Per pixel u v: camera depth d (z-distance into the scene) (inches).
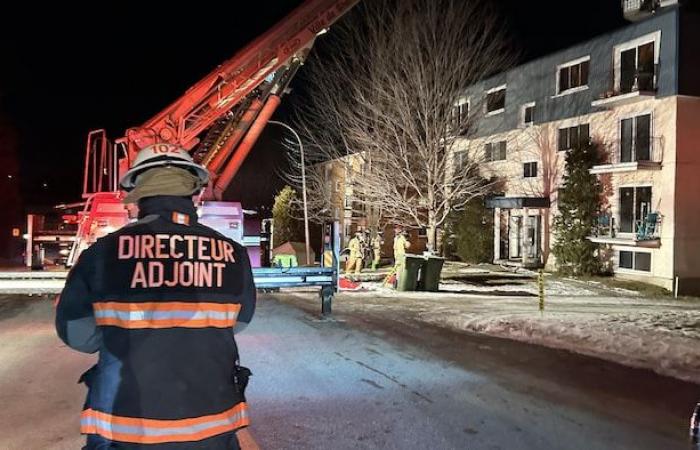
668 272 917.8
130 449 87.6
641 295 834.2
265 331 455.5
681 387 309.0
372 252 1194.6
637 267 976.3
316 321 505.0
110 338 91.2
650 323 489.4
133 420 87.9
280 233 1476.4
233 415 94.3
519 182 1212.5
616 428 246.5
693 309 640.4
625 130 1007.0
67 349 386.6
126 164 488.4
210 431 90.3
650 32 954.1
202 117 507.8
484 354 384.8
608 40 1027.9
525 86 1201.4
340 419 253.1
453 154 1258.0
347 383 310.0
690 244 920.9
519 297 729.6
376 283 863.7
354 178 1135.6
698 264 925.2
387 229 1427.2
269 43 509.7
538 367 350.6
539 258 1167.6
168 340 90.9
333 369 339.3
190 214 100.5
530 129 1187.3
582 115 1077.8
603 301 723.4
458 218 1288.1
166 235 96.0
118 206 478.0
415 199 1090.1
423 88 1056.2
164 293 92.3
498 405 276.1
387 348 398.9
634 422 254.2
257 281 485.4
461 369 343.3
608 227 1018.1
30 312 554.6
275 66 514.9
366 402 277.6
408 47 1054.4
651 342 408.5
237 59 507.2
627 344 405.4
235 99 514.0
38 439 227.5
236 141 549.6
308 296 697.6
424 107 1051.9
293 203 1525.6
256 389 296.8
